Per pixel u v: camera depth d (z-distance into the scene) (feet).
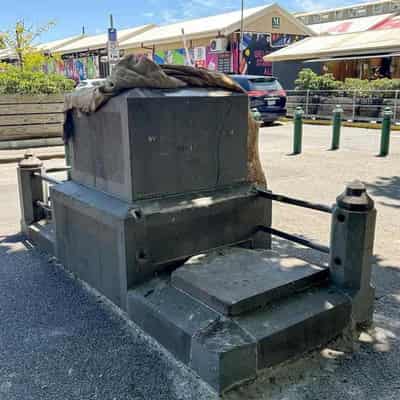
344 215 9.16
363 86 52.13
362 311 9.57
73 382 8.17
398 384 8.02
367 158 30.42
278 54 67.15
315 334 8.70
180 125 9.91
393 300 11.07
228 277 9.23
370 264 9.47
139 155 9.51
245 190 11.24
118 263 9.91
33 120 33.96
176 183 10.14
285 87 68.90
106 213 9.93
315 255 13.94
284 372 8.21
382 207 19.06
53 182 13.50
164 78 9.84
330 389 7.87
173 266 10.19
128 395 7.80
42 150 32.71
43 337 9.52
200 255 10.47
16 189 23.07
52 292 11.48
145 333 9.45
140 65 9.64
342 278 9.40
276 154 32.50
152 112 9.50
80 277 12.02
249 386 7.86
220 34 71.20
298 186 22.86
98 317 10.21
